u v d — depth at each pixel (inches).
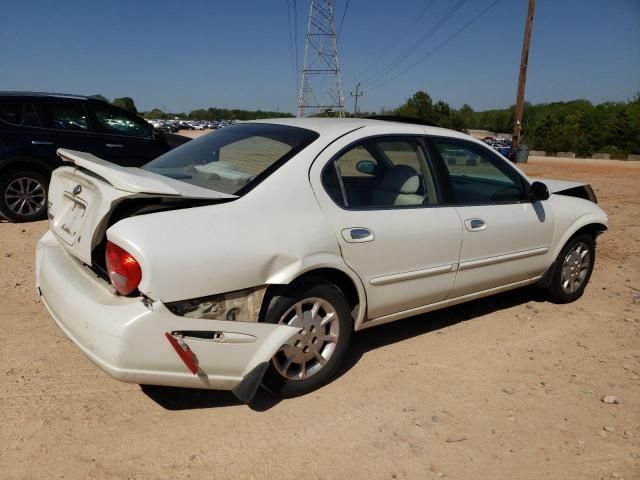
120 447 116.4
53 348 156.5
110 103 347.3
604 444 124.7
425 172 164.9
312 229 133.6
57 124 323.3
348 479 110.2
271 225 128.0
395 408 135.9
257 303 126.6
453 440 123.8
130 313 112.1
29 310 181.6
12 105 310.7
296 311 133.9
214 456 115.1
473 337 180.2
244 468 112.0
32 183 315.0
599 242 324.8
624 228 366.0
